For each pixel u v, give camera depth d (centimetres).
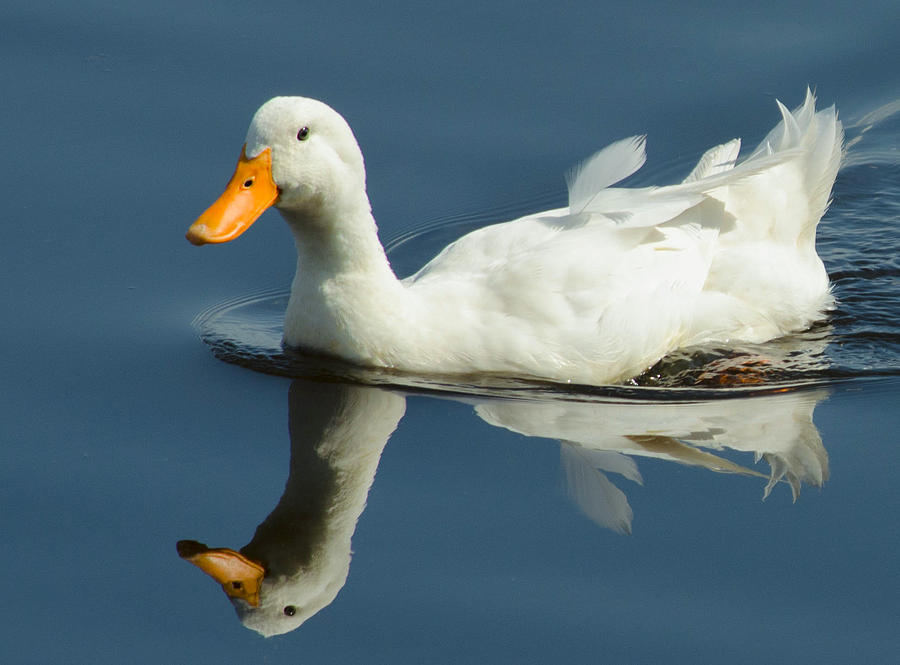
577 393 1093
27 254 1273
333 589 874
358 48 1564
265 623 846
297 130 1020
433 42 1582
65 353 1136
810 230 1238
